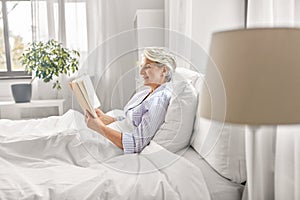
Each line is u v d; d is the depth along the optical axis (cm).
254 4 121
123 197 105
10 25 358
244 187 125
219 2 156
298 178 100
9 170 120
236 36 82
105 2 341
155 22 299
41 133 160
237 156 126
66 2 337
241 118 82
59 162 134
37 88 339
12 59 362
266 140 113
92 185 108
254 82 81
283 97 80
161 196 106
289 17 102
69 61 324
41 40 339
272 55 80
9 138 146
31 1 336
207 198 109
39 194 104
